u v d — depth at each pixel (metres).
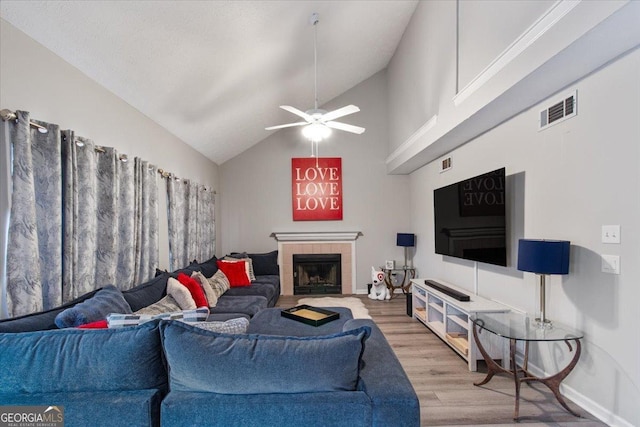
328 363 1.21
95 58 2.42
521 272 2.80
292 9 3.13
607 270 2.00
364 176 6.15
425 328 3.97
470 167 3.67
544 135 2.51
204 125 4.36
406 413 1.19
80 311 1.75
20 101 1.93
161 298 2.76
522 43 2.15
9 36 1.86
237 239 6.17
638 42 1.76
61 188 2.14
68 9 1.97
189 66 3.07
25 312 1.84
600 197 2.04
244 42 3.17
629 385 1.88
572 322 2.27
